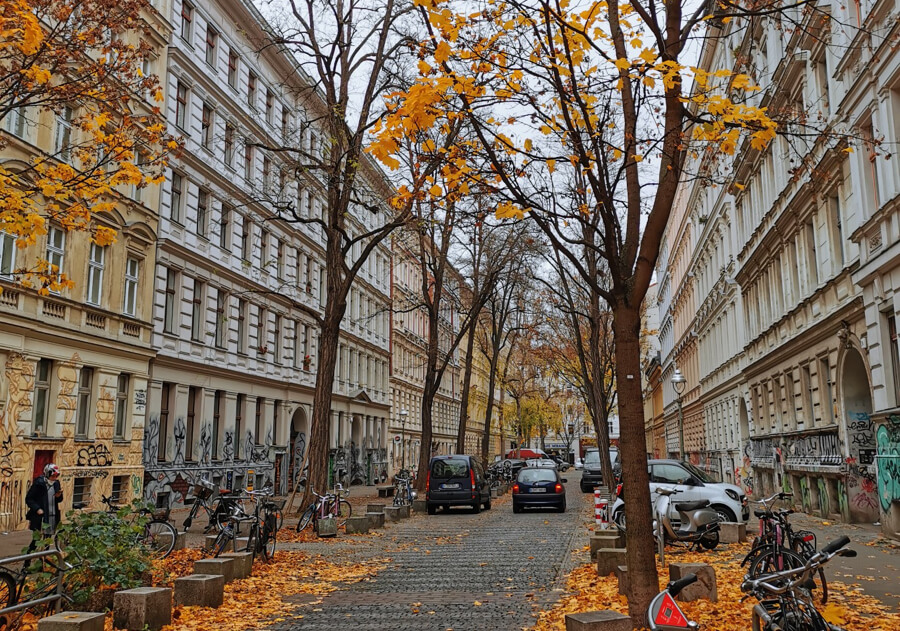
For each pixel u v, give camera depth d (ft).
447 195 28.22
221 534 41.22
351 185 70.59
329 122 70.59
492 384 145.79
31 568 26.32
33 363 63.21
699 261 142.51
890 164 48.11
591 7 27.63
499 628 25.71
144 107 79.46
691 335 155.53
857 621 25.02
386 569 40.06
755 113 25.84
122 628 25.21
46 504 42.14
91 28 41.04
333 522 56.24
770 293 84.89
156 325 82.99
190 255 90.07
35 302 63.67
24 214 36.17
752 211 91.30
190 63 89.40
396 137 24.52
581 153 26.00
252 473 81.97
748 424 102.53
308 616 28.22
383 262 176.55
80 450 69.31
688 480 56.85
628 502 25.72
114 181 39.65
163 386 86.28
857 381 59.16
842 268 60.23
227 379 99.71
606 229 26.78
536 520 71.36
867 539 48.78
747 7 34.40
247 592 32.65
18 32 34.24
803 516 67.87
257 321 109.60
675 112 26.91
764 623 16.70
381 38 68.64
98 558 27.25
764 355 85.15
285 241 119.03
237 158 102.99
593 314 108.06
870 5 49.62
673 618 14.82
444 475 82.33
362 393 151.84
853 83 52.75
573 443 361.30
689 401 166.30
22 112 59.31
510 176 28.25
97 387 72.13
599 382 108.58
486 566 40.47
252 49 107.24
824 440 64.85
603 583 32.19
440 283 112.06
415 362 205.36
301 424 126.82
